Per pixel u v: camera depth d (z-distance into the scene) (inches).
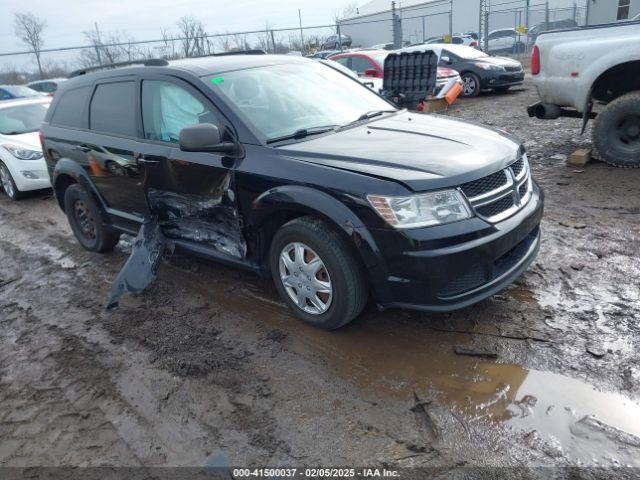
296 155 129.5
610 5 821.9
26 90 624.1
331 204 117.3
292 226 127.2
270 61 169.9
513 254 129.6
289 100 152.9
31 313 168.4
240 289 164.6
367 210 113.2
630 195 204.7
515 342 121.3
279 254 133.8
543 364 113.0
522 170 135.1
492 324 129.3
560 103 252.1
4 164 311.6
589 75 233.6
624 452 89.4
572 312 130.4
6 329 159.8
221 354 131.0
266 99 149.4
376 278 117.0
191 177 148.0
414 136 137.6
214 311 153.1
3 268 211.6
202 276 177.2
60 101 201.9
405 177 112.7
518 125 364.5
